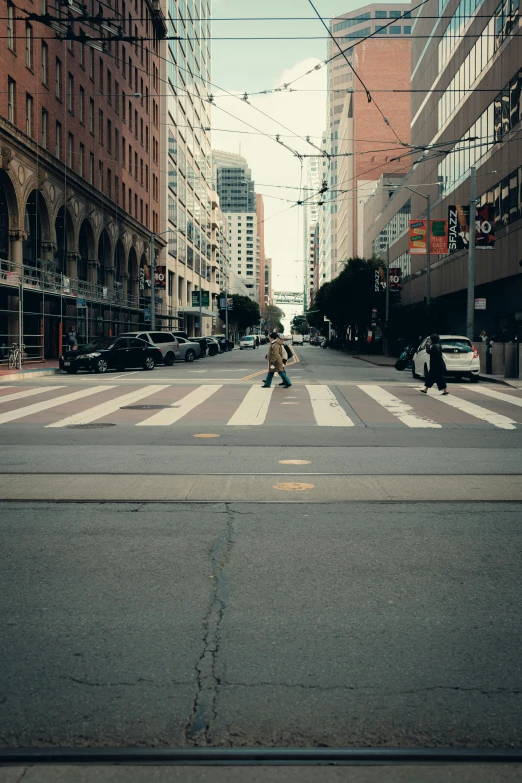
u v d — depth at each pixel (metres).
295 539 6.51
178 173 81.38
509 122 37.12
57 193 41.31
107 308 51.19
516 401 18.69
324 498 8.18
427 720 3.46
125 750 3.19
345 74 175.88
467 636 4.43
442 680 3.86
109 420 15.22
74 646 4.27
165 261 74.69
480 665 4.04
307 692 3.72
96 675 3.90
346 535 6.64
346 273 68.00
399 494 8.39
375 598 5.05
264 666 4.01
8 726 3.40
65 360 31.33
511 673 3.95
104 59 51.31
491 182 40.47
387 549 6.20
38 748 3.21
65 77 42.66
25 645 4.28
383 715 3.50
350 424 14.64
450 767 3.12
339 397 19.58
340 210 150.38
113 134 54.06
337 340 87.31
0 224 36.41
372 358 51.16
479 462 10.52
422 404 18.03
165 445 12.06
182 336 46.88
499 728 3.40
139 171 63.19
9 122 33.72
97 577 5.48
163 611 4.80
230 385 23.33
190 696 3.67
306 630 4.50
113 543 6.38
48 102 39.94
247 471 9.80
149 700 3.63
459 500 8.08
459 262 48.22
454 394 20.45
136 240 61.62
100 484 8.95
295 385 23.28
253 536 6.61
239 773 3.07
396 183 84.31
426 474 9.60
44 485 8.89
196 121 96.44
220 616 4.72
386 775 3.06
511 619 4.69
